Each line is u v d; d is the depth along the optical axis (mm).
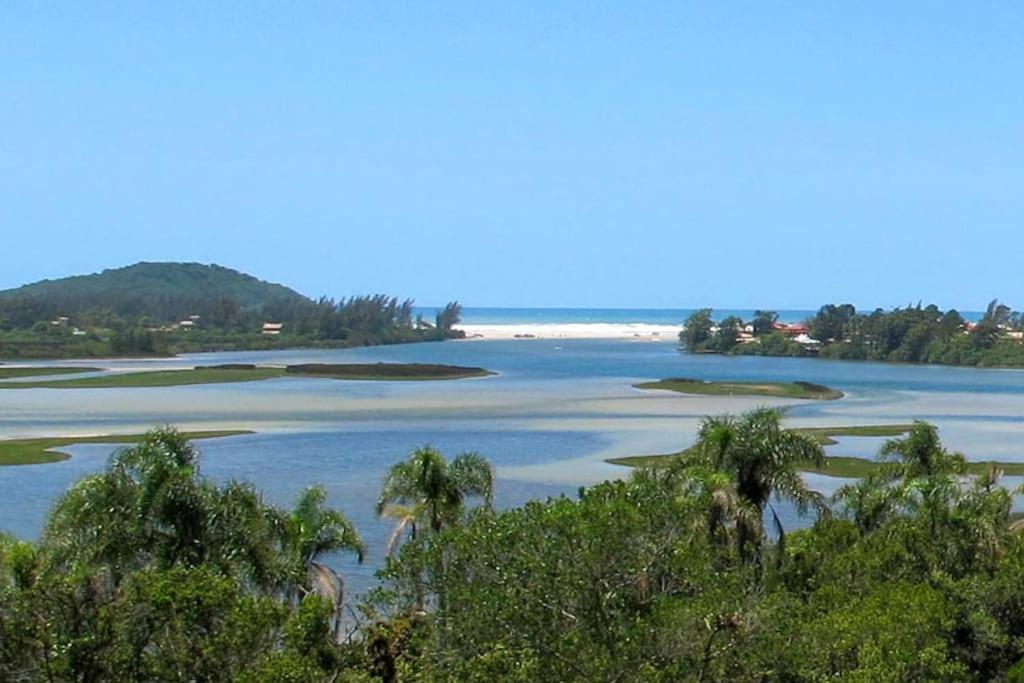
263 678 32562
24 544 43625
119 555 45156
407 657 38031
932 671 43094
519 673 32531
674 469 57281
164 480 46750
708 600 36531
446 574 35812
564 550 34688
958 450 137750
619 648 33906
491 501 60750
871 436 149875
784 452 59094
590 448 136125
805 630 39656
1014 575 51375
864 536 60906
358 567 75188
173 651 33438
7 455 124688
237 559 46375
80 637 32719
